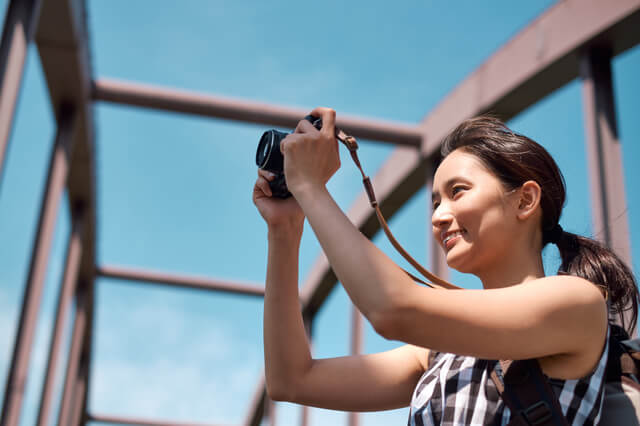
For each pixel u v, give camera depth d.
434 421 0.93
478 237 0.96
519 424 0.83
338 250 0.84
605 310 0.87
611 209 4.39
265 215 1.14
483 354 0.82
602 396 0.86
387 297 0.80
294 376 1.13
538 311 0.81
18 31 4.22
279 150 1.10
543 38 5.59
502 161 0.99
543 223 1.03
